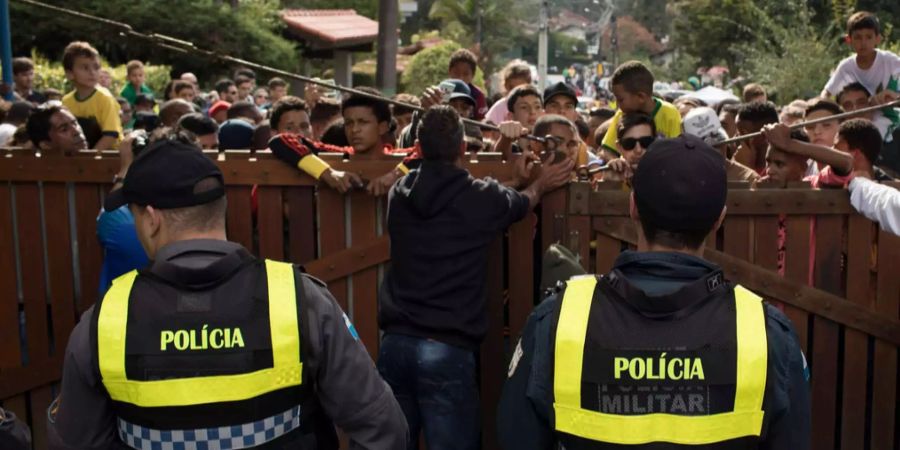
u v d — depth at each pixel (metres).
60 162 4.33
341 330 2.47
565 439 2.23
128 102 12.20
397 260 3.91
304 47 26.83
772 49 22.08
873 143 4.32
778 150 4.22
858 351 4.06
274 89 13.64
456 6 44.62
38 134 4.72
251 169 4.24
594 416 2.19
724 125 7.67
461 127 3.89
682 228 2.32
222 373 2.35
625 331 2.21
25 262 4.41
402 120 6.44
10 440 2.82
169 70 20.91
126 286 2.43
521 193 4.00
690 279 2.27
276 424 2.39
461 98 6.43
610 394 2.18
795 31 21.94
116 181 4.06
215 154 4.25
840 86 7.32
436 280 3.82
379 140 4.38
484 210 3.83
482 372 4.27
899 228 3.75
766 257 4.04
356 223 4.25
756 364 2.16
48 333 4.48
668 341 2.19
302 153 4.17
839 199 3.97
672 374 2.17
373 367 2.54
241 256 2.48
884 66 7.15
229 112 7.82
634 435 2.16
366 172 4.24
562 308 2.28
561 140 4.77
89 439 2.41
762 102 5.68
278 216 4.29
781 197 3.99
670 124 5.21
